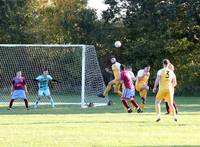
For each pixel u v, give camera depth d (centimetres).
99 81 6244
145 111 4431
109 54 8894
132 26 8781
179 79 8656
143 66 8500
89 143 2394
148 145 2341
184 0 8450
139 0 8625
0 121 3469
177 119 3619
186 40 8619
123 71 4191
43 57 7706
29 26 9162
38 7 9400
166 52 8575
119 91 5094
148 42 8388
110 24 8956
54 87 7594
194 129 2989
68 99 6656
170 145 2348
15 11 9012
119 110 4553
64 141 2459
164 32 8469
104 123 3325
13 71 7712
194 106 5194
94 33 8994
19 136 2650
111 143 2395
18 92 4706
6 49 7700
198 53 8781
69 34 9244
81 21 9100
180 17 8631
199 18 8631
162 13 8388
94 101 5853
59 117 3791
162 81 3444
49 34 9262
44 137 2608
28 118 3706
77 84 7612
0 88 7569
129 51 8544
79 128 3023
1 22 8962
